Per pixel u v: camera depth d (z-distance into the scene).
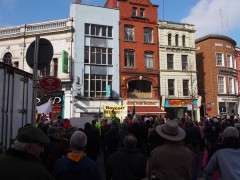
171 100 32.16
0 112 6.38
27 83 7.75
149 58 32.47
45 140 2.91
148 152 12.39
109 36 30.97
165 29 33.34
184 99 32.75
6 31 30.67
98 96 29.50
